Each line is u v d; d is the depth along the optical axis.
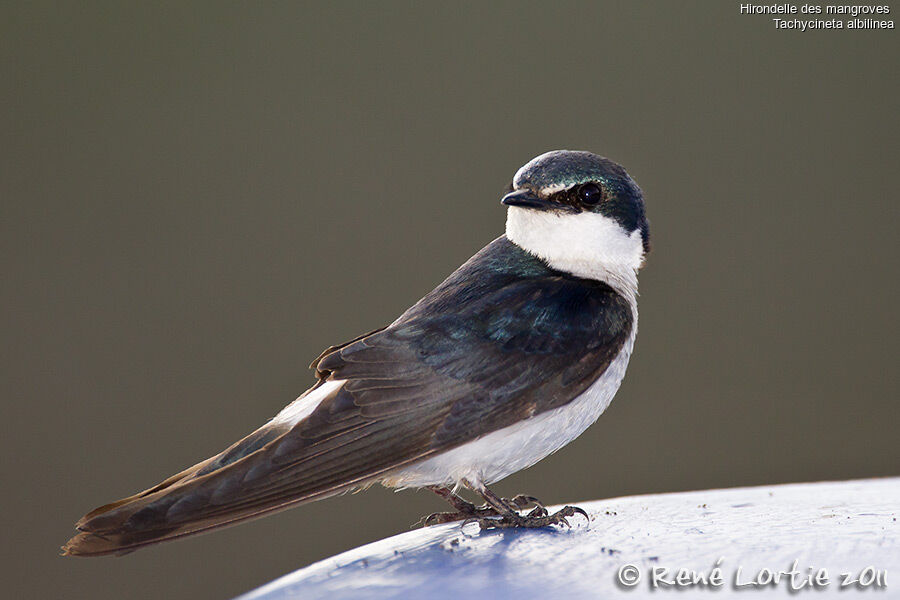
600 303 2.65
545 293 2.64
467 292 2.65
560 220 2.65
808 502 2.63
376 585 2.58
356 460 2.62
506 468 2.64
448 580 2.58
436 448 2.63
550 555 2.60
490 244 2.66
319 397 2.63
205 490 2.61
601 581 2.58
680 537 2.60
